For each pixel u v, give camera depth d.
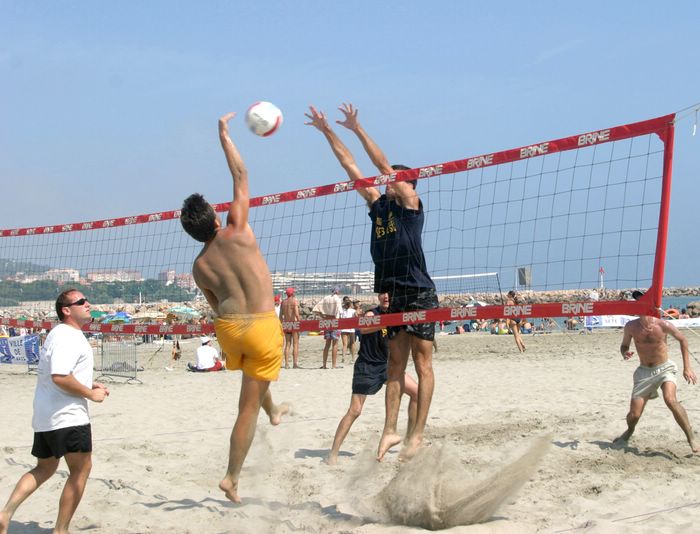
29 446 7.04
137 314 16.45
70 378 4.07
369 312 6.14
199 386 12.28
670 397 6.39
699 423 7.61
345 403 9.80
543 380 11.82
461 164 5.32
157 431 7.95
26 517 4.71
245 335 4.23
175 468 6.08
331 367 15.49
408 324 5.25
